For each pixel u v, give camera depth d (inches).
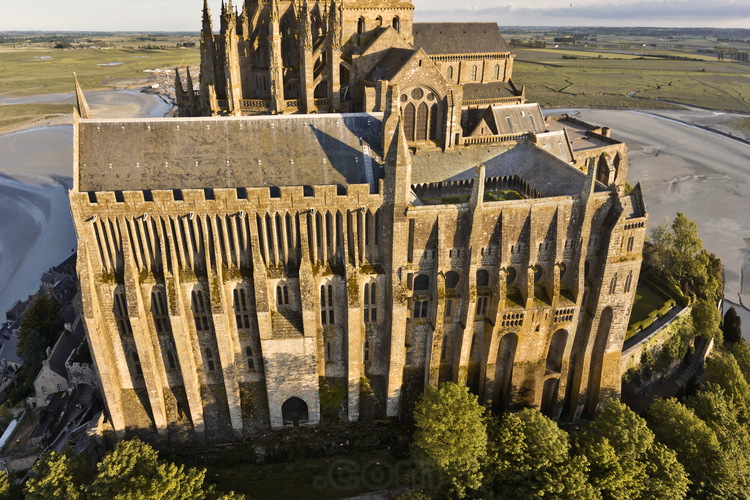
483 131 3927.2
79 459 2176.4
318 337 2522.1
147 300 2332.7
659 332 3201.3
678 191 6668.3
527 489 2092.8
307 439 2598.4
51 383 3100.4
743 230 5595.5
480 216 2320.4
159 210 2204.7
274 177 2454.5
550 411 2851.9
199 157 2438.5
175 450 2603.3
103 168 2352.4
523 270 2507.4
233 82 3297.2
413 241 2346.2
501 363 2714.1
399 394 2596.0
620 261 2484.0
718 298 4005.9
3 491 2154.3
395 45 3629.4
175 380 2522.1
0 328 4033.0
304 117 2598.4
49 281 4158.5
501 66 5393.7
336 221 2347.4
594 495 2033.7
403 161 2178.9
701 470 2321.6
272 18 3132.4
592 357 2770.7
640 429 2295.8
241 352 2503.7
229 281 2342.5
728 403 2741.1
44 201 6594.5
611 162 4308.6
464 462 2105.1
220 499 1956.2
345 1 3769.7
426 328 2546.8
